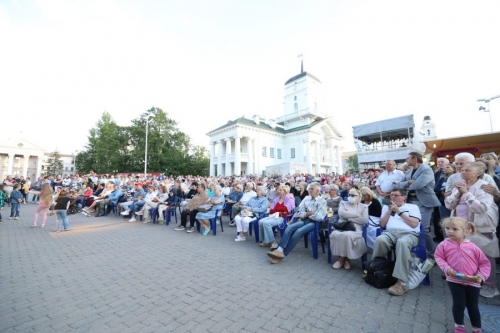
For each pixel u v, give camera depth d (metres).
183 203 9.77
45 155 81.94
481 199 3.38
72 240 6.76
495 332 2.49
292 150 44.28
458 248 2.64
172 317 2.86
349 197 4.82
